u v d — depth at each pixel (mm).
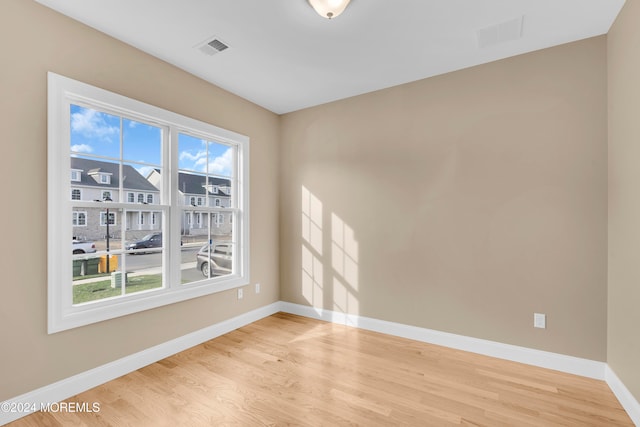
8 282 1784
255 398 2006
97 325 2178
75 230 2125
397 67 2740
